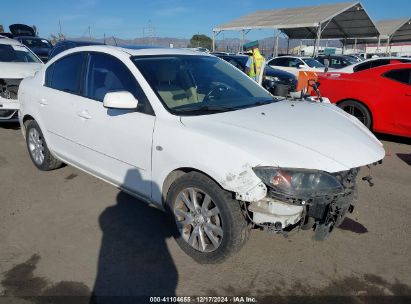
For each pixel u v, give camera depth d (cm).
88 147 378
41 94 441
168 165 296
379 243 332
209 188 273
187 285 276
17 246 319
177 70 359
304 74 908
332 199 257
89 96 379
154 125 307
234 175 255
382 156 292
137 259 305
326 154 264
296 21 2261
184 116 304
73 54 413
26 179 465
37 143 480
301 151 263
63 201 405
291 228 279
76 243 326
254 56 984
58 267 293
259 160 253
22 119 491
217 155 264
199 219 291
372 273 291
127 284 276
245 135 276
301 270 294
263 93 402
